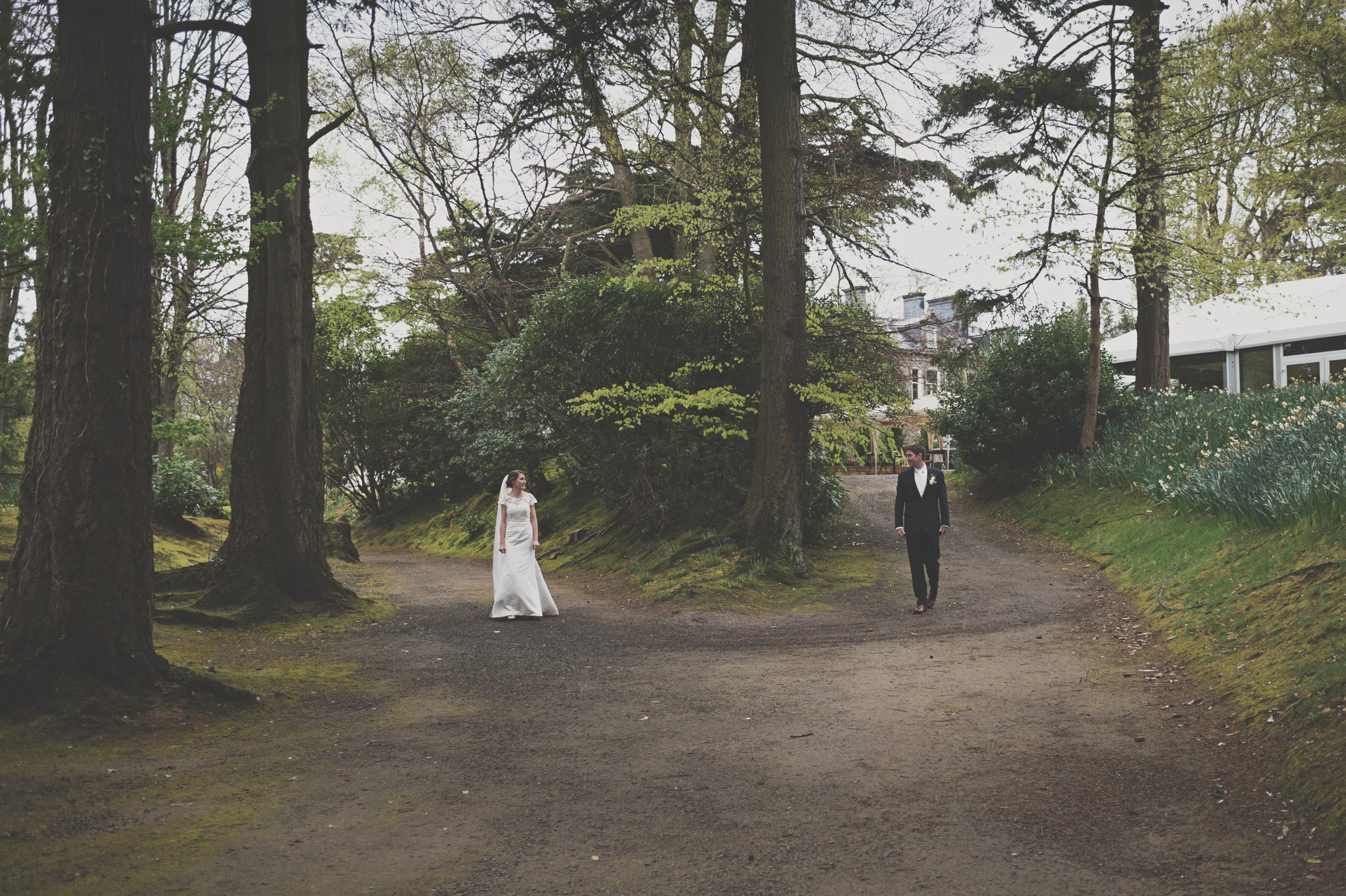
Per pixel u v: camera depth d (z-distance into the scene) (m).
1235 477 9.91
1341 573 6.07
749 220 14.23
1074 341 17.27
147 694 5.70
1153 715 5.18
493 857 3.52
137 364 5.93
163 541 16.88
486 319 23.64
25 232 7.09
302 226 10.98
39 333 5.90
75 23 5.80
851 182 15.59
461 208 21.33
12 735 5.00
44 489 5.71
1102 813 3.78
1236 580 7.50
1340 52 16.00
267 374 10.59
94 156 5.75
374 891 3.22
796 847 3.55
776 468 12.32
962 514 17.06
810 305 14.65
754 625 9.48
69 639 5.58
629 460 14.98
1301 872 3.08
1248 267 14.34
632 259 22.97
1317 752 3.90
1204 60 16.70
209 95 11.77
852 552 13.98
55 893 3.21
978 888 3.13
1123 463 14.44
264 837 3.76
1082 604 9.28
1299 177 18.08
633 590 12.19
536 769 4.66
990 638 7.88
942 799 4.03
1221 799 3.84
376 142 20.09
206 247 8.56
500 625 9.70
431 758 4.91
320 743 5.26
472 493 26.84
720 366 14.51
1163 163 14.56
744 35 13.91
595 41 12.41
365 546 27.02
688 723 5.53
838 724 5.36
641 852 3.55
